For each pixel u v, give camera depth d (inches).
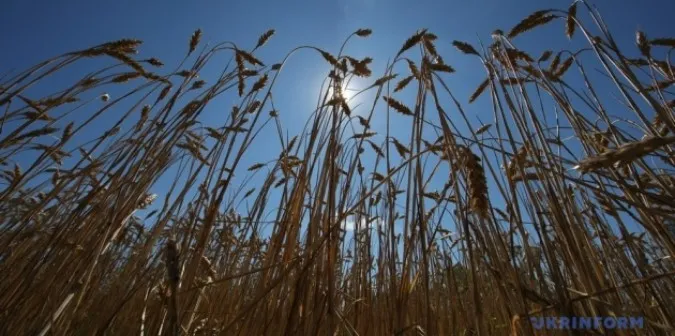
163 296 84.9
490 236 78.7
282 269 100.6
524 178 76.9
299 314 93.1
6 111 125.3
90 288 101.0
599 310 69.1
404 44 123.4
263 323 96.6
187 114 124.7
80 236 109.0
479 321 76.8
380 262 117.6
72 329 95.9
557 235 82.8
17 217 122.0
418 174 95.3
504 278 75.9
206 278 113.3
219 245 120.0
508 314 77.4
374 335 106.0
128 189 107.7
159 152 117.6
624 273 86.0
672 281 83.1
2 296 93.6
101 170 132.5
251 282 120.6
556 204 75.6
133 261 111.7
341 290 121.4
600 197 96.0
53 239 100.0
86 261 97.0
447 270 109.1
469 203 83.0
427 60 108.5
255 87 133.0
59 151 136.2
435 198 108.1
